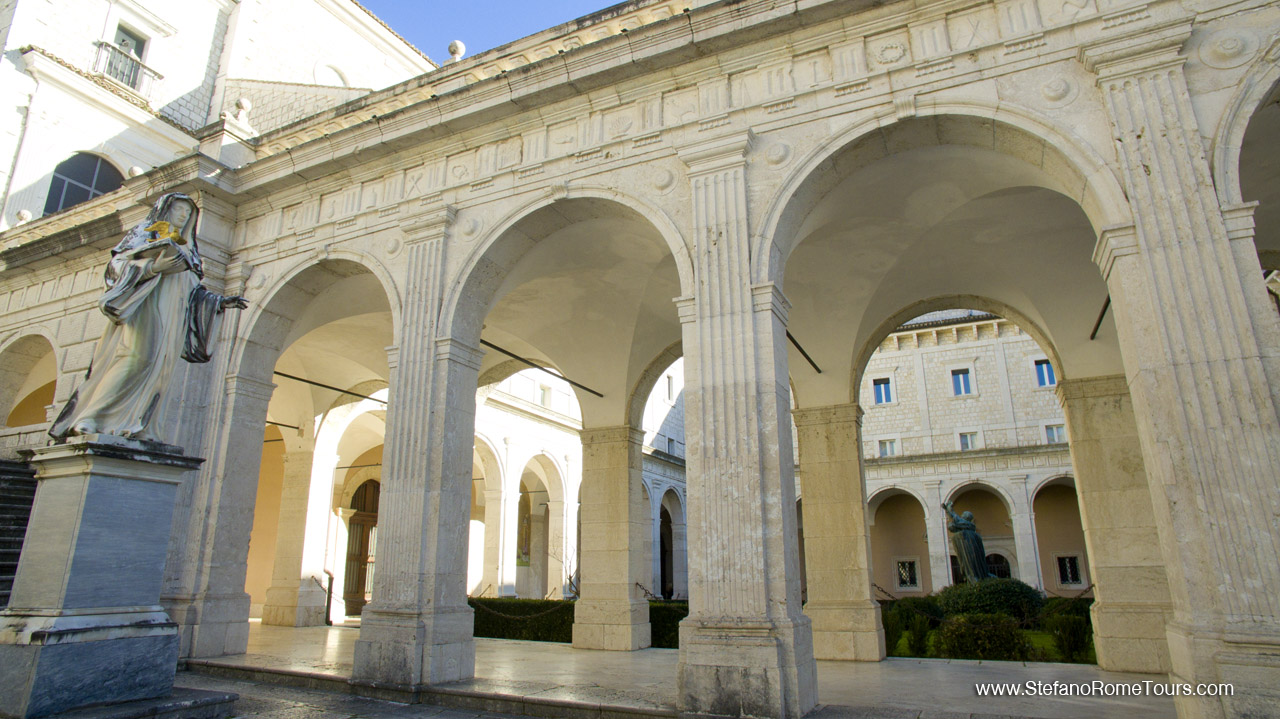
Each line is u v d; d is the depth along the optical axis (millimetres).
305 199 13281
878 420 36094
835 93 9344
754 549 8000
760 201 9273
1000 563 33219
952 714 7551
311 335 17797
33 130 20484
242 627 12180
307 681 10117
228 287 13484
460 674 9820
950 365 35531
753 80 9922
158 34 23859
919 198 10961
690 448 8641
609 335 15867
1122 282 7512
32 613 6922
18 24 20562
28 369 17594
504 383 26266
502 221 11031
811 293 13578
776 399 8438
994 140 8906
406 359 11008
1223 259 7141
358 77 28750
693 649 7852
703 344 8891
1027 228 11789
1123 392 12297
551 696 8695
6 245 18766
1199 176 7422
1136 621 11078
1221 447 6742
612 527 15711
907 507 35281
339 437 20578
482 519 28250
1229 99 7566
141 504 7648
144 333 8000
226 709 7711
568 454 29609
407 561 9992
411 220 11742
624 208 10328
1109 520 11844
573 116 11000
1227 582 6461
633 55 10258
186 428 12547
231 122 13891
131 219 14516
